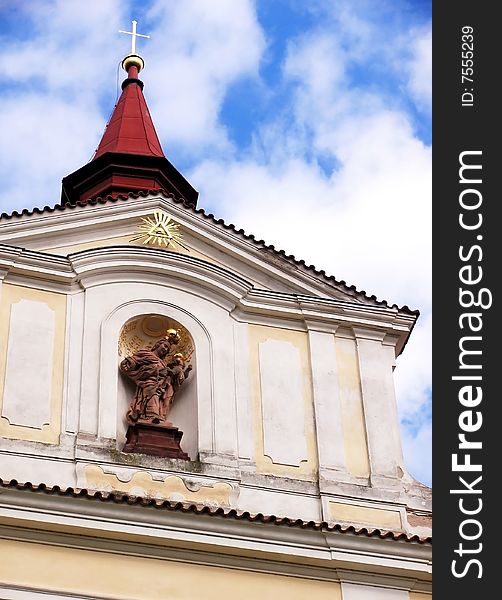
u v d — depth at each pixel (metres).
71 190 31.36
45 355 24.81
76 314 25.45
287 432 25.08
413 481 25.14
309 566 23.33
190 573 22.83
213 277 26.31
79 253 25.84
